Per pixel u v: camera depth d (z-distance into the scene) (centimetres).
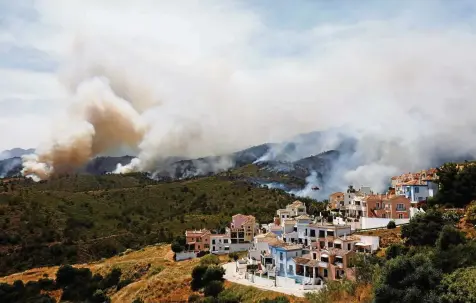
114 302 14600
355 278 8919
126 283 15988
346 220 15462
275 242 13900
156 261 17212
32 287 16112
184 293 13088
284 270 12294
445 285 6675
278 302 9250
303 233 13988
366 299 7544
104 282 16500
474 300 6162
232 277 13062
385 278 7112
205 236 18362
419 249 9400
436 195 13750
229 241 18050
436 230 10338
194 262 15788
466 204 12938
